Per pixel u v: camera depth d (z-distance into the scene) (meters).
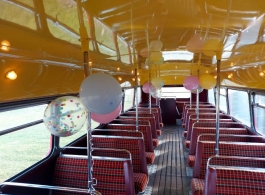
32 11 1.28
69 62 2.55
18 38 1.52
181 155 5.55
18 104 2.24
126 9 1.66
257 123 4.34
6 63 1.76
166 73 7.01
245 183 2.23
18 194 2.28
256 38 2.24
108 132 4.61
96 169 2.65
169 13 1.78
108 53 2.81
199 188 2.86
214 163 2.97
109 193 2.58
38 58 2.02
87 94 1.57
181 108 9.62
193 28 2.26
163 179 4.19
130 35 2.43
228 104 6.46
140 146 3.54
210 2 1.54
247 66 3.57
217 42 2.55
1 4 1.11
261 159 2.67
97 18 1.74
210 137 4.06
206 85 4.02
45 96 2.67
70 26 1.69
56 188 1.96
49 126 1.82
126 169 2.56
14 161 2.42
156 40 2.80
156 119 6.81
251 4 1.52
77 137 4.09
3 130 2.23
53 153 3.14
